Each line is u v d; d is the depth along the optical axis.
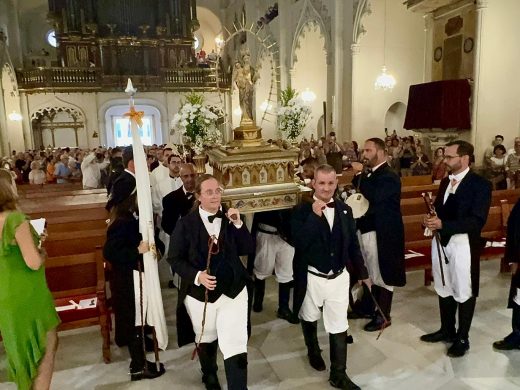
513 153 7.91
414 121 8.63
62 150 17.47
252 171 3.90
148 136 23.83
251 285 3.35
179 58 23.89
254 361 3.54
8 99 21.12
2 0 21.95
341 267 3.10
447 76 8.81
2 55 20.28
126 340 3.37
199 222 2.84
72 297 3.92
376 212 3.76
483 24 7.85
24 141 21.80
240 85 4.19
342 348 3.09
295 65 16.30
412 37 13.39
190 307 2.86
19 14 24.25
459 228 3.28
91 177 10.55
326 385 3.17
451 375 3.25
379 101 13.23
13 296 2.52
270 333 4.02
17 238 2.46
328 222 3.06
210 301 2.78
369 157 3.81
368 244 3.88
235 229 2.91
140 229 3.24
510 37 8.11
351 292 4.15
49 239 4.43
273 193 3.87
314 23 14.74
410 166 9.93
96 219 5.40
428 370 3.33
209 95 22.81
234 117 23.00
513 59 8.20
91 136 22.69
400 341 3.77
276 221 4.20
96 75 22.42
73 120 22.86
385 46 13.09
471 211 3.34
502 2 7.93
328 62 13.85
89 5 22.66
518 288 3.46
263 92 18.72
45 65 23.62
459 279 3.43
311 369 3.39
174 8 23.67
